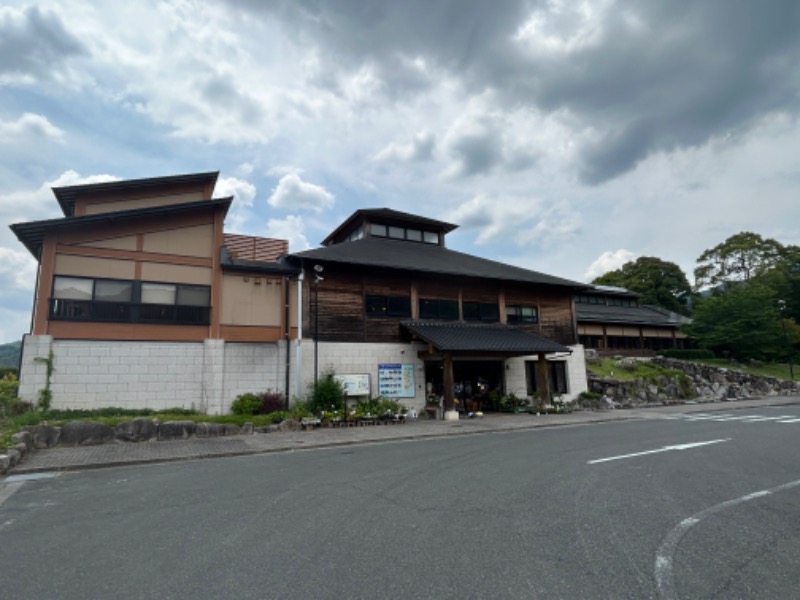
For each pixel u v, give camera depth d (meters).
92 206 15.86
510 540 4.28
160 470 8.17
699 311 34.81
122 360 13.98
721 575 3.52
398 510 5.29
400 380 17.88
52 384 13.08
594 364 27.61
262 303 16.22
